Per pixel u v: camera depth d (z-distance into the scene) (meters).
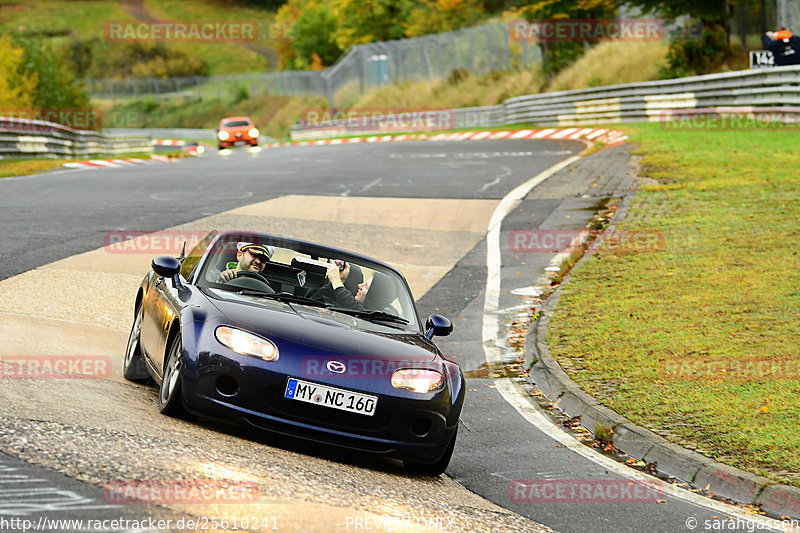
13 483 6.07
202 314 8.80
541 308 17.11
